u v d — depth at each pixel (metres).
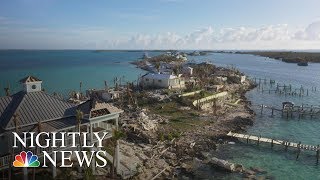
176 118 91.31
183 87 131.62
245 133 83.56
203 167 60.56
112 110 51.56
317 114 104.38
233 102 118.69
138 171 53.84
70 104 50.25
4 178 42.47
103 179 48.22
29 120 43.84
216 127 85.25
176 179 55.50
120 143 66.88
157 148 67.25
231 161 64.50
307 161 65.25
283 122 96.12
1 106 45.59
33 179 42.44
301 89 152.62
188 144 70.88
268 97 139.38
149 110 97.94
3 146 42.66
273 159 65.88
